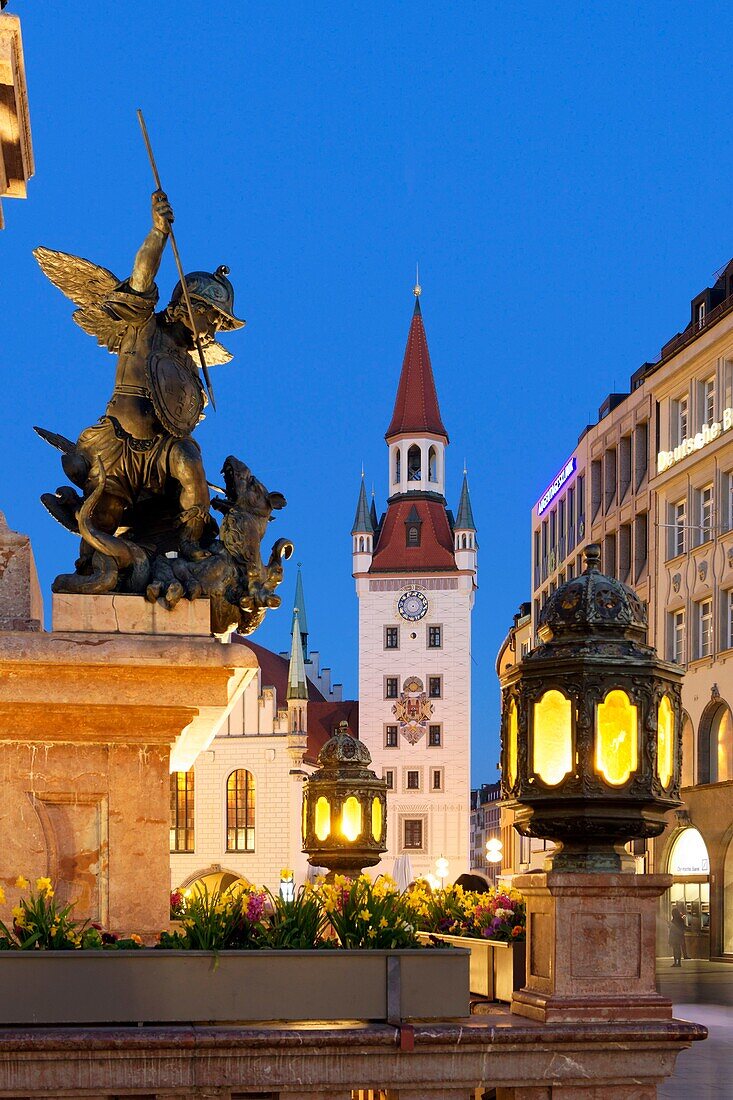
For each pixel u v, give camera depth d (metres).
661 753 6.43
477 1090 7.10
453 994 6.12
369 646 107.94
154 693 7.04
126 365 7.66
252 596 7.46
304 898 6.64
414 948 6.20
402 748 105.69
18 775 6.98
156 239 7.58
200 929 6.18
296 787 80.31
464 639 107.31
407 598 108.00
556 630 6.47
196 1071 5.79
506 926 7.54
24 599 7.26
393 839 104.31
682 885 42.41
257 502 7.74
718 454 44.16
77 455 7.59
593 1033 5.99
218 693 7.11
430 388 117.19
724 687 42.09
